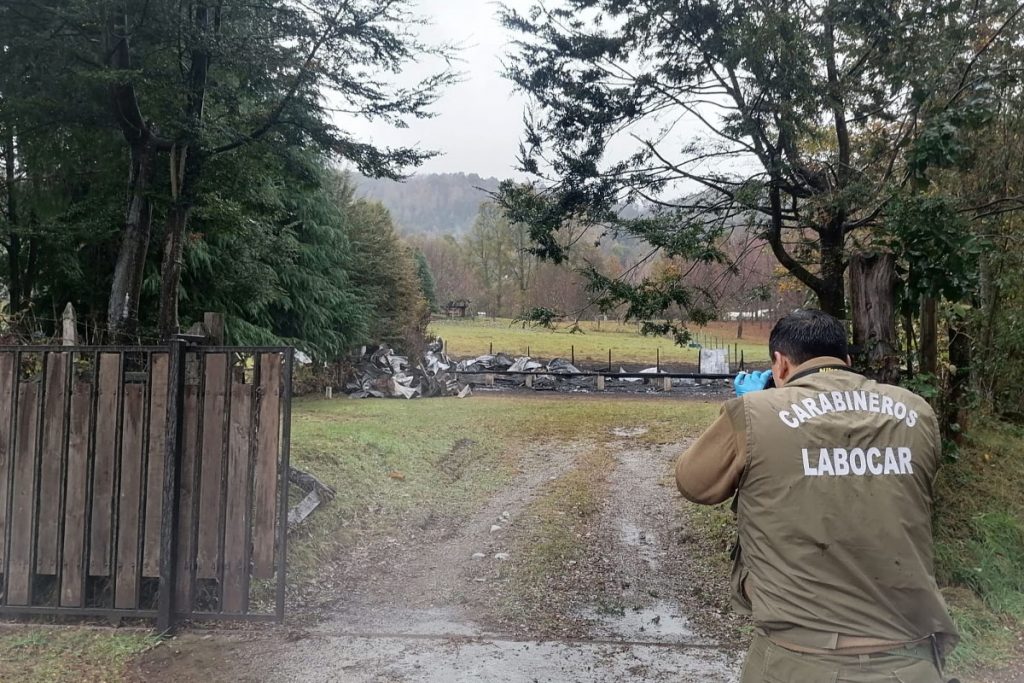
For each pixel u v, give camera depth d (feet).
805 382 7.58
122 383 16.38
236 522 16.15
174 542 15.85
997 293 31.04
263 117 23.67
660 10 20.76
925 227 18.13
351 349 71.51
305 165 25.95
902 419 7.20
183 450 16.22
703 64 21.56
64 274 35.50
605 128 23.38
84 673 13.64
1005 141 24.39
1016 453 32.83
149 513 16.12
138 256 23.03
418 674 13.76
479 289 171.22
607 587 19.31
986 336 33.88
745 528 7.27
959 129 20.44
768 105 20.63
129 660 14.24
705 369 81.46
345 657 14.55
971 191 25.52
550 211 24.11
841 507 6.75
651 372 77.82
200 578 16.20
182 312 46.39
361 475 27.66
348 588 18.93
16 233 29.17
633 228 23.32
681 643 15.65
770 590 6.87
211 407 16.25
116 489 16.22
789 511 6.88
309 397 60.80
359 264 79.15
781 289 37.27
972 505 24.07
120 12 19.11
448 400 59.93
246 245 46.85
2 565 16.61
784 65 19.75
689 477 7.70
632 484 30.81
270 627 16.11
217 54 20.93
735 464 7.32
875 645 6.49
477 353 102.63
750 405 7.38
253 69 21.80
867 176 21.48
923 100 20.40
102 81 19.67
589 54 22.75
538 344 112.78
